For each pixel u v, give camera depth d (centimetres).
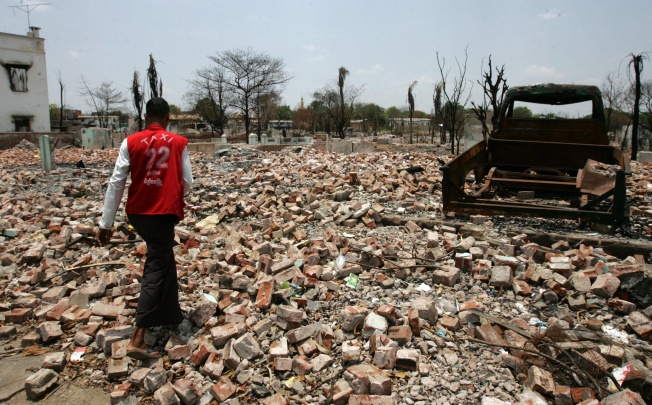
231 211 672
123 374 325
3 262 528
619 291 405
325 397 291
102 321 389
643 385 290
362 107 7388
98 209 707
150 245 336
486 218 599
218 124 4731
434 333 352
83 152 2134
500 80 1519
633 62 1883
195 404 297
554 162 748
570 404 279
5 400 308
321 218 641
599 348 321
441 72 2188
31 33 3575
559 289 407
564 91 771
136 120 3550
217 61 3891
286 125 7025
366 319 353
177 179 332
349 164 1149
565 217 552
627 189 822
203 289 428
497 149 770
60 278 477
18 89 3525
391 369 312
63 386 321
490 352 330
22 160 1711
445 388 292
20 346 374
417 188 825
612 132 3494
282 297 396
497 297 412
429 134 5734
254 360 327
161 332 364
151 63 2853
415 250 511
